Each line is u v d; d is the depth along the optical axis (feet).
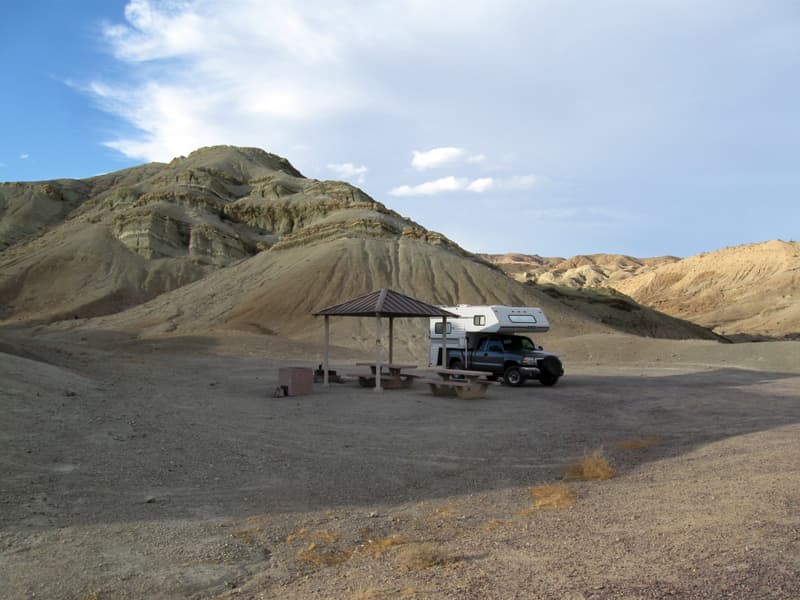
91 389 50.70
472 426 44.39
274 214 410.52
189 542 19.81
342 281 243.19
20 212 459.73
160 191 419.33
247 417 45.62
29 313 296.10
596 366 116.57
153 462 29.94
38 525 20.70
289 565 18.04
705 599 12.82
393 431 42.01
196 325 224.94
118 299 307.78
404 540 19.98
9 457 28.14
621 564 15.52
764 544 16.11
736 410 51.29
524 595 13.80
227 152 588.09
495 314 78.13
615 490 25.76
